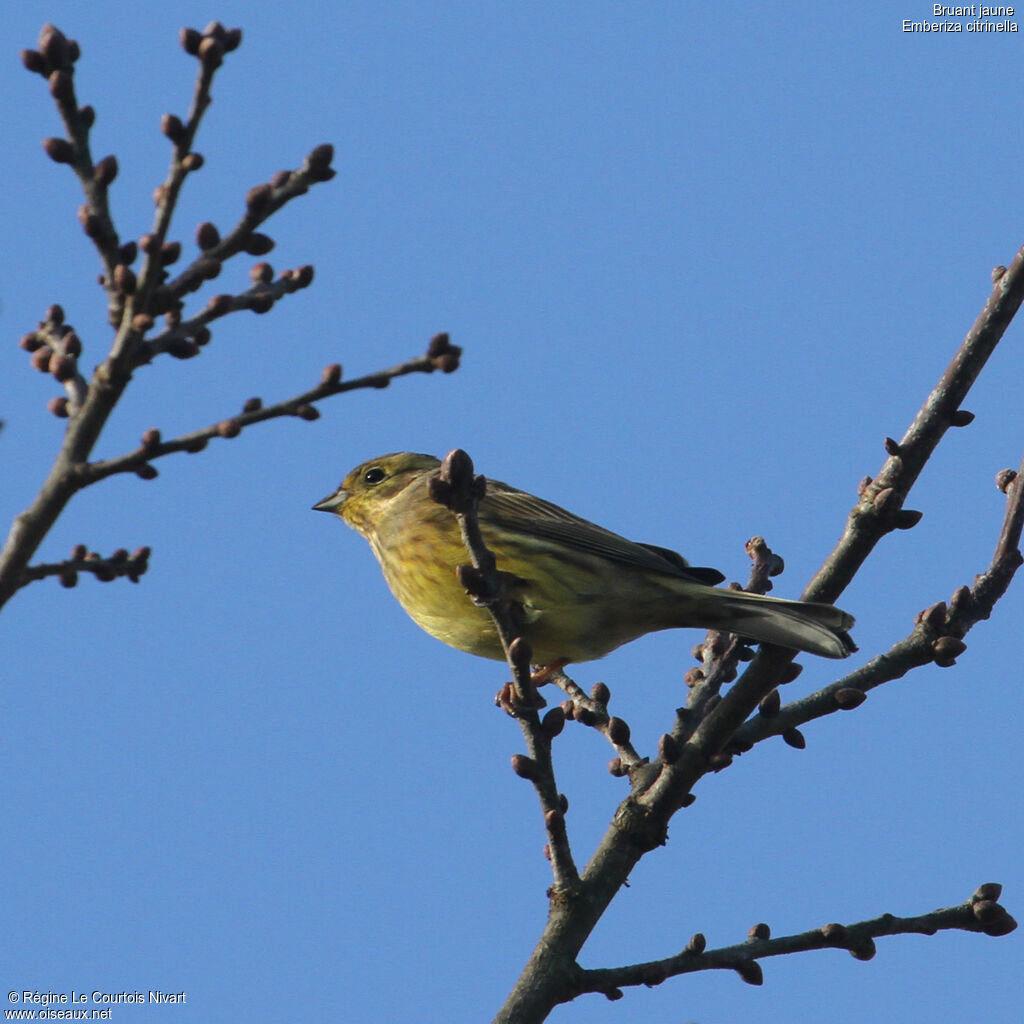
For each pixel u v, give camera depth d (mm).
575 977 9453
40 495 7293
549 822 9539
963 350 10203
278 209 7531
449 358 7438
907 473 10305
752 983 9570
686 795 10242
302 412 7418
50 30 7227
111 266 7344
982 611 10648
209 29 7059
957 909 10008
